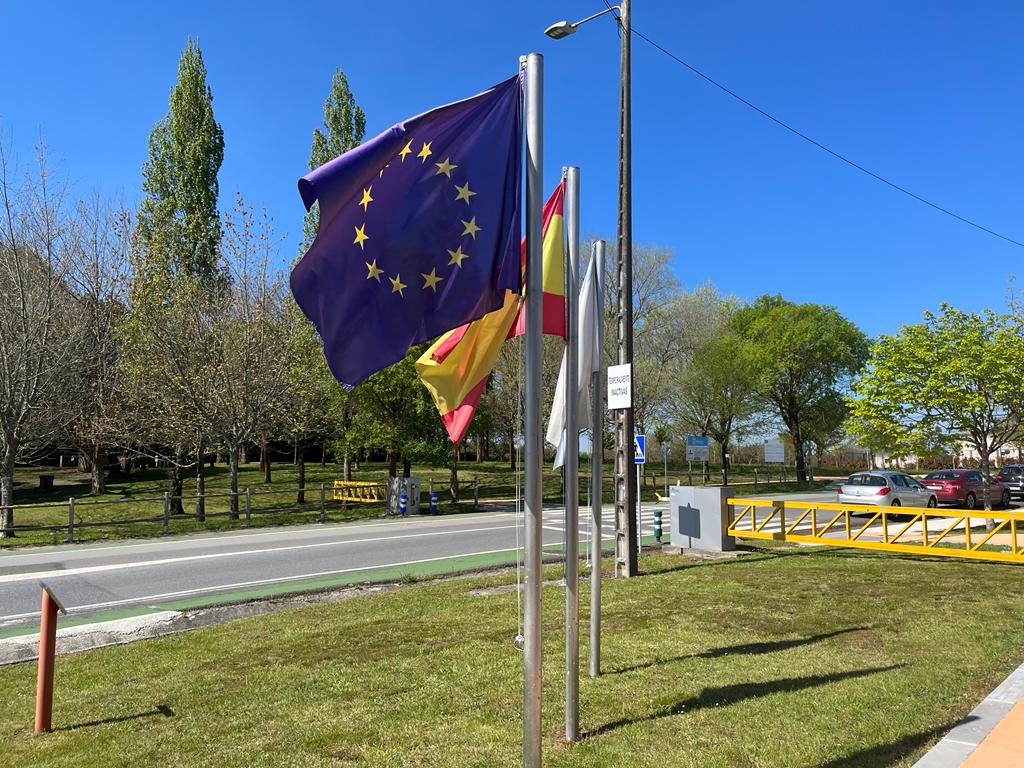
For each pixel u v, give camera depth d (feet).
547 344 97.96
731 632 23.84
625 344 36.17
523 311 15.39
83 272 71.05
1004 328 50.90
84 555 47.78
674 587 32.32
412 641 23.43
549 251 15.26
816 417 157.99
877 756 13.58
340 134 122.93
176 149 104.83
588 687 18.17
